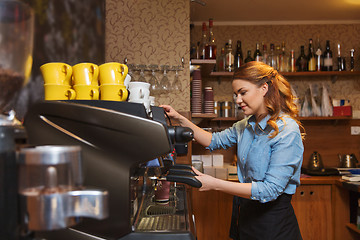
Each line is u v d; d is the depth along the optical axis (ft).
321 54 11.49
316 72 11.11
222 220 9.35
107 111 2.77
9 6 1.87
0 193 1.77
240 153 5.20
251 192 4.27
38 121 2.85
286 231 4.66
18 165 1.71
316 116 11.13
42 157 1.67
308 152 11.67
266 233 4.63
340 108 11.03
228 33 12.13
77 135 2.82
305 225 9.46
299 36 12.14
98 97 3.32
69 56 4.82
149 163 3.65
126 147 2.78
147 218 3.55
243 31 12.14
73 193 1.70
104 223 2.86
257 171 4.70
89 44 5.26
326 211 9.47
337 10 11.14
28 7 1.97
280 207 4.67
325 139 11.69
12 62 1.91
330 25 12.14
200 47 9.53
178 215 3.69
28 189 1.68
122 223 2.83
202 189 4.26
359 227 8.82
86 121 2.79
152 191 5.31
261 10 11.04
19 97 3.58
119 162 2.81
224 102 11.09
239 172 5.31
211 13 11.28
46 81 3.34
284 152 4.45
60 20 4.60
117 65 3.44
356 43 12.13
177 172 3.90
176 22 8.75
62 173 1.70
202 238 9.32
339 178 9.64
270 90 4.75
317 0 10.24
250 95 4.72
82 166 1.81
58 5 4.51
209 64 9.04
